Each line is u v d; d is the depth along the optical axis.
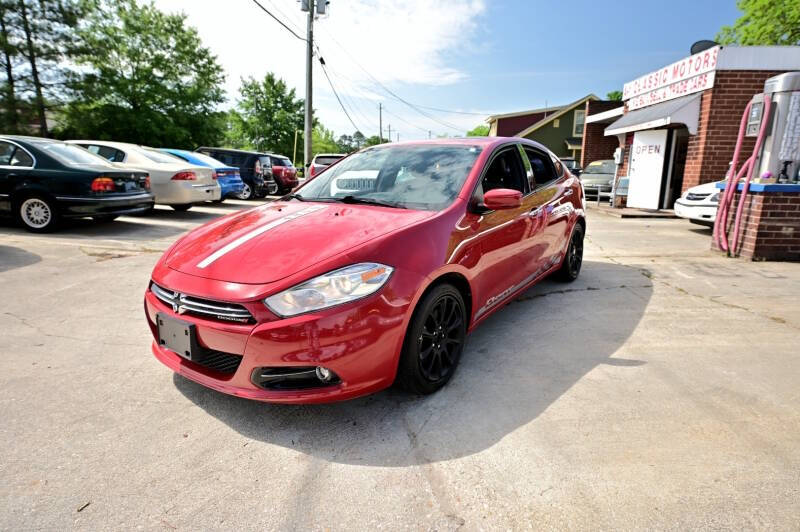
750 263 5.88
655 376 2.84
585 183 16.14
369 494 1.86
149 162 9.48
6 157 6.83
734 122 9.87
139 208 7.62
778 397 2.60
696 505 1.78
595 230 8.84
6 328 3.49
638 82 13.08
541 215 3.82
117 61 32.28
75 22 25.59
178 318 2.29
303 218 2.76
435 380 2.60
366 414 2.43
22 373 2.80
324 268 2.17
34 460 2.02
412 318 2.39
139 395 2.58
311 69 18.62
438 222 2.65
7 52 23.55
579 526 1.68
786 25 22.67
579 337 3.46
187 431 2.26
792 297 4.45
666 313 3.98
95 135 29.81
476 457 2.08
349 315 2.13
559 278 4.89
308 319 2.08
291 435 2.24
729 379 2.81
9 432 2.22
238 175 12.52
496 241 3.09
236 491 1.87
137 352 3.12
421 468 2.01
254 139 60.09
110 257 5.68
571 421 2.36
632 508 1.77
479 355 3.14
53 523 1.68
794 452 2.11
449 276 2.68
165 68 33.84
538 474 1.96
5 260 5.38
